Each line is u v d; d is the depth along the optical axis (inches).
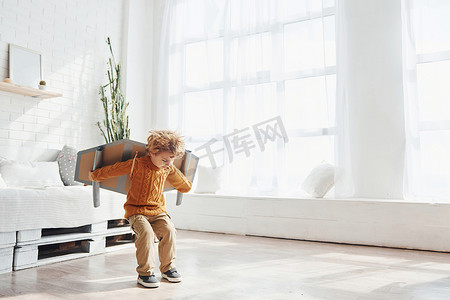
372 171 128.0
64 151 141.9
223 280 74.9
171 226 77.5
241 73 158.4
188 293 66.0
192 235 136.9
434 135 119.2
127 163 77.2
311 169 141.7
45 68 145.6
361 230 116.6
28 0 140.4
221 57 168.4
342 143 130.7
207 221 146.7
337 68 134.0
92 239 100.5
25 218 83.0
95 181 80.0
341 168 129.8
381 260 94.5
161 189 80.0
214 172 159.8
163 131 78.0
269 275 79.1
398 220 111.6
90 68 165.3
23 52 136.5
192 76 175.9
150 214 77.2
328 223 122.0
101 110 170.4
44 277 76.6
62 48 153.0
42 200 87.2
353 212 118.1
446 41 120.1
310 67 144.8
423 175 119.3
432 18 122.6
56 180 130.9
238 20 164.1
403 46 124.6
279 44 150.5
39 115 143.3
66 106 153.9
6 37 132.3
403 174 123.0
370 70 130.6
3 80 129.9
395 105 126.0
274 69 150.6
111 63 173.0
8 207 79.8
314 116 142.6
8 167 121.0
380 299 62.8
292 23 150.7
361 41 132.6
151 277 70.4
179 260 93.9
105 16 173.5
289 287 70.1
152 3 193.8
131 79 180.1
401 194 123.2
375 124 128.6
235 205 140.6
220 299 62.6
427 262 92.3
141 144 79.6
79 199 96.3
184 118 175.6
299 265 88.7
